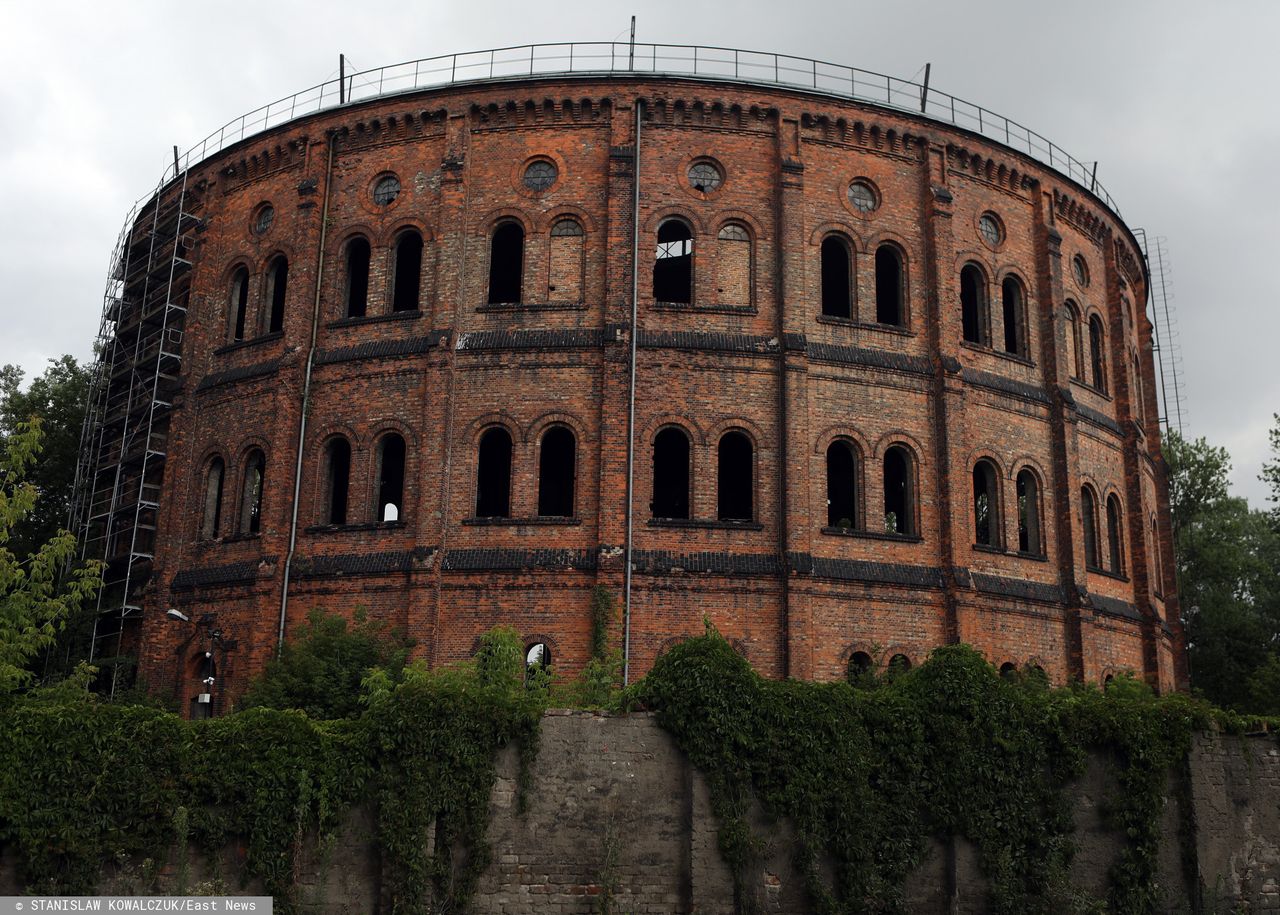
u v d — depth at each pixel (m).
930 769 19.64
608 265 31.25
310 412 32.53
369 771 18.41
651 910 18.53
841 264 37.34
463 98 33.22
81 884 17.31
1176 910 19.91
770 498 30.31
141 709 18.36
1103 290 39.31
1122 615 35.50
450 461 30.56
